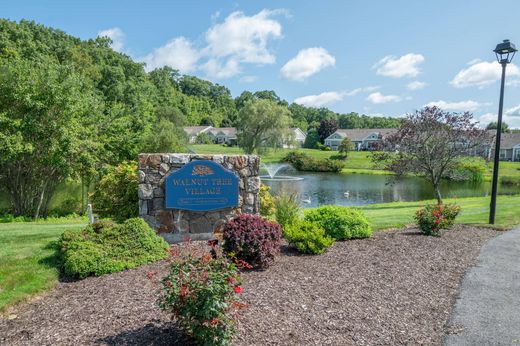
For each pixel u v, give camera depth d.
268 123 49.28
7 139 13.06
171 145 23.89
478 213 12.23
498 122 9.96
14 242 6.88
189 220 7.49
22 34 43.41
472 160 23.16
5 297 4.50
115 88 40.50
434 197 25.83
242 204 7.81
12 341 3.48
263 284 4.99
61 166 14.23
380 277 5.46
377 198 25.69
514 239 8.27
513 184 33.81
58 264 5.67
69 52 42.03
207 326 3.07
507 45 9.43
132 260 5.75
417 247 7.20
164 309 3.32
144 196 7.27
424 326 4.05
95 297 4.53
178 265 3.44
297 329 3.75
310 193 28.08
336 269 5.74
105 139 18.28
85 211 16.50
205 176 7.45
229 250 5.66
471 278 5.65
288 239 6.93
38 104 13.48
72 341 3.42
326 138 79.56
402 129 16.39
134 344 3.35
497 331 4.00
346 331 3.79
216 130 83.94
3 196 17.73
